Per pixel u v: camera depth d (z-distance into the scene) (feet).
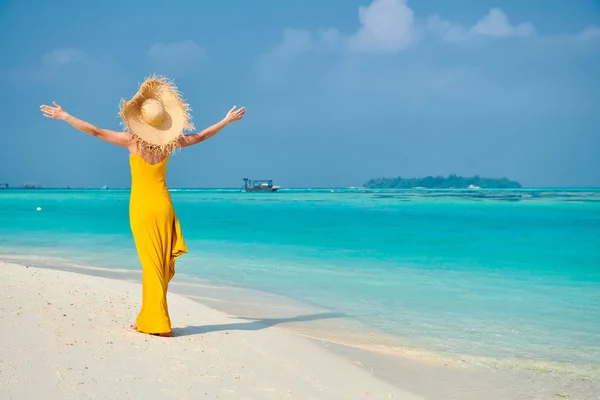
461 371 23.35
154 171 23.73
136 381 18.28
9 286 32.35
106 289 34.86
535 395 20.93
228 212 145.38
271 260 55.93
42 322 24.12
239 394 18.30
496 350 26.45
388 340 27.78
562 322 31.76
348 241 73.36
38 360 19.17
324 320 31.45
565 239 75.31
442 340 27.96
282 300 36.73
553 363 24.68
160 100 24.21
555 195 312.71
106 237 76.79
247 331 26.99
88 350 20.81
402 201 228.22
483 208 158.71
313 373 21.58
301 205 192.54
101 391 17.13
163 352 21.70
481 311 34.17
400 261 55.52
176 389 18.02
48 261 52.95
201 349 22.79
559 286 42.86
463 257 58.70
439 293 39.65
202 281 43.70
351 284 42.98
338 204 199.72
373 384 21.12
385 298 37.83
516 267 52.26
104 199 273.95
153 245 23.91
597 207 160.25
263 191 550.77
